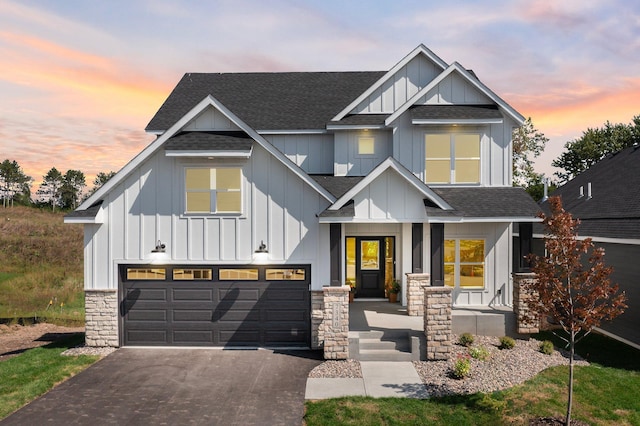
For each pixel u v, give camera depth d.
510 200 14.77
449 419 8.95
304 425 8.88
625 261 14.54
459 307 15.11
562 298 8.99
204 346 13.76
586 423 8.80
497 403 9.43
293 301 13.73
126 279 13.78
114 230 13.68
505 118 15.77
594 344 13.91
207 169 13.64
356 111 16.91
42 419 9.20
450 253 15.70
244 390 10.52
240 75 20.66
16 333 16.72
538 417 8.95
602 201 19.48
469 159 15.78
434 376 11.09
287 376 11.33
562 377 10.91
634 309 13.97
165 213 13.67
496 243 15.65
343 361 12.27
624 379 10.96
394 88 16.88
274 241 13.60
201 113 13.95
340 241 12.59
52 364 12.22
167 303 13.77
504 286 15.62
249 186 13.62
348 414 9.16
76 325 17.97
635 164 20.67
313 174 17.38
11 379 11.14
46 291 22.94
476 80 15.65
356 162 16.78
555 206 9.05
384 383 10.73
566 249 8.88
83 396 10.27
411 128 15.78
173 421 9.11
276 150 13.43
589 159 49.31
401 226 16.75
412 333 12.62
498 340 13.52
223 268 13.74
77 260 30.95
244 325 13.75
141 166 13.69
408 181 12.65
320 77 20.52
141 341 13.80
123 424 9.01
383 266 17.38
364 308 15.85
